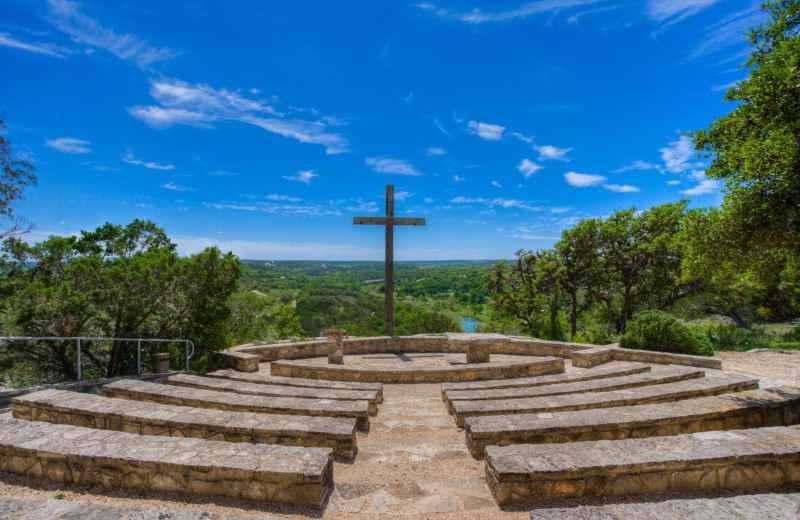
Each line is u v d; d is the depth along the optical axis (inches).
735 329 636.7
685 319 866.1
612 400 242.5
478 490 156.6
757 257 261.4
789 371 405.1
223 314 465.4
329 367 373.4
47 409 217.5
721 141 288.4
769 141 219.8
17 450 157.4
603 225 895.1
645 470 147.9
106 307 384.5
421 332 753.0
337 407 233.0
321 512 140.4
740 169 245.9
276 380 319.0
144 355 462.6
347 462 185.5
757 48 272.4
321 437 188.2
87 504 119.1
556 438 190.4
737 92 277.0
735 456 151.5
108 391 272.1
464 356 491.2
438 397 319.9
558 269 917.8
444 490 156.9
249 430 189.6
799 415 230.2
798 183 211.9
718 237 255.0
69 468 153.3
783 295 711.7
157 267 431.8
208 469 145.0
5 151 439.5
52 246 473.4
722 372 372.2
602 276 895.1
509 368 377.4
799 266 265.4
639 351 448.1
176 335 459.5
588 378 344.8
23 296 352.2
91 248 565.6
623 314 878.4
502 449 160.1
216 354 437.7
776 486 153.4
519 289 1013.8
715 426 209.2
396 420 255.3
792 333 686.5
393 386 356.5
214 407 241.0
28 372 430.9
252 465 145.3
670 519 114.8
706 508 119.0
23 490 147.8
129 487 149.4
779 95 218.2
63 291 356.8
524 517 137.4
